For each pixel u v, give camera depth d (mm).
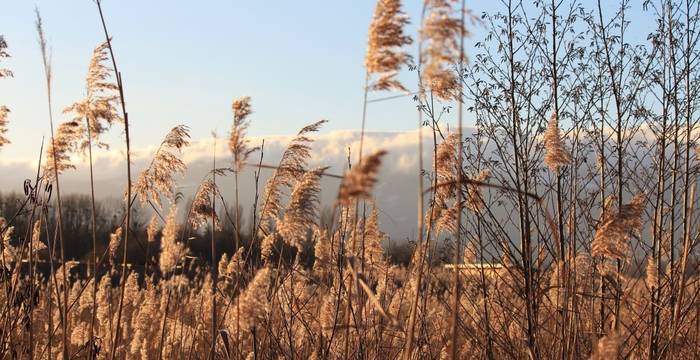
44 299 8094
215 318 6141
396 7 4320
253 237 6391
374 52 4332
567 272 7035
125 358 8234
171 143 6559
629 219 5902
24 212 6887
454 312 4402
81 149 6363
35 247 7301
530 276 7426
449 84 4449
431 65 4043
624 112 8492
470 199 7355
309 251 7426
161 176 6605
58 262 7828
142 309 8289
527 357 7559
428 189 4410
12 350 6750
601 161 8492
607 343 4746
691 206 6605
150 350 8398
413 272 7602
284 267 6938
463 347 8180
